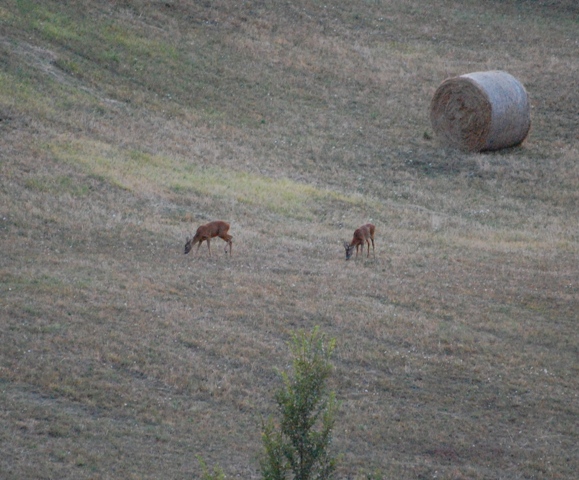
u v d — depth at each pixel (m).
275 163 114.31
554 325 70.81
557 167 121.69
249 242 84.56
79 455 45.28
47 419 48.62
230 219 91.19
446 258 86.69
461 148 125.56
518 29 179.25
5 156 92.94
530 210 108.06
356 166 118.38
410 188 112.31
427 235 94.81
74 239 78.75
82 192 89.75
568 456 51.84
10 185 86.81
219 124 123.00
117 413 50.69
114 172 96.88
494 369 61.91
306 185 107.06
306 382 36.22
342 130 129.75
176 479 44.50
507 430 54.44
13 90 109.25
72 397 51.47
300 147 121.62
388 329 66.44
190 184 99.19
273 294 71.06
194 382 55.50
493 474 49.28
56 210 84.12
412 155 123.88
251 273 76.00
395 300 72.88
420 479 47.91
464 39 172.25
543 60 162.38
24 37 125.06
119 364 56.31
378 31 169.75
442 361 62.41
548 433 54.44
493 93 121.75
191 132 117.69
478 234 97.12
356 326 66.38
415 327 67.31
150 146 108.69
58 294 65.06
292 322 66.25
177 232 84.50
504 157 124.44
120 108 117.50
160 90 127.69
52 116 107.00
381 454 50.19
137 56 134.38
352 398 56.34
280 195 101.38
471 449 51.84
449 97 125.31
